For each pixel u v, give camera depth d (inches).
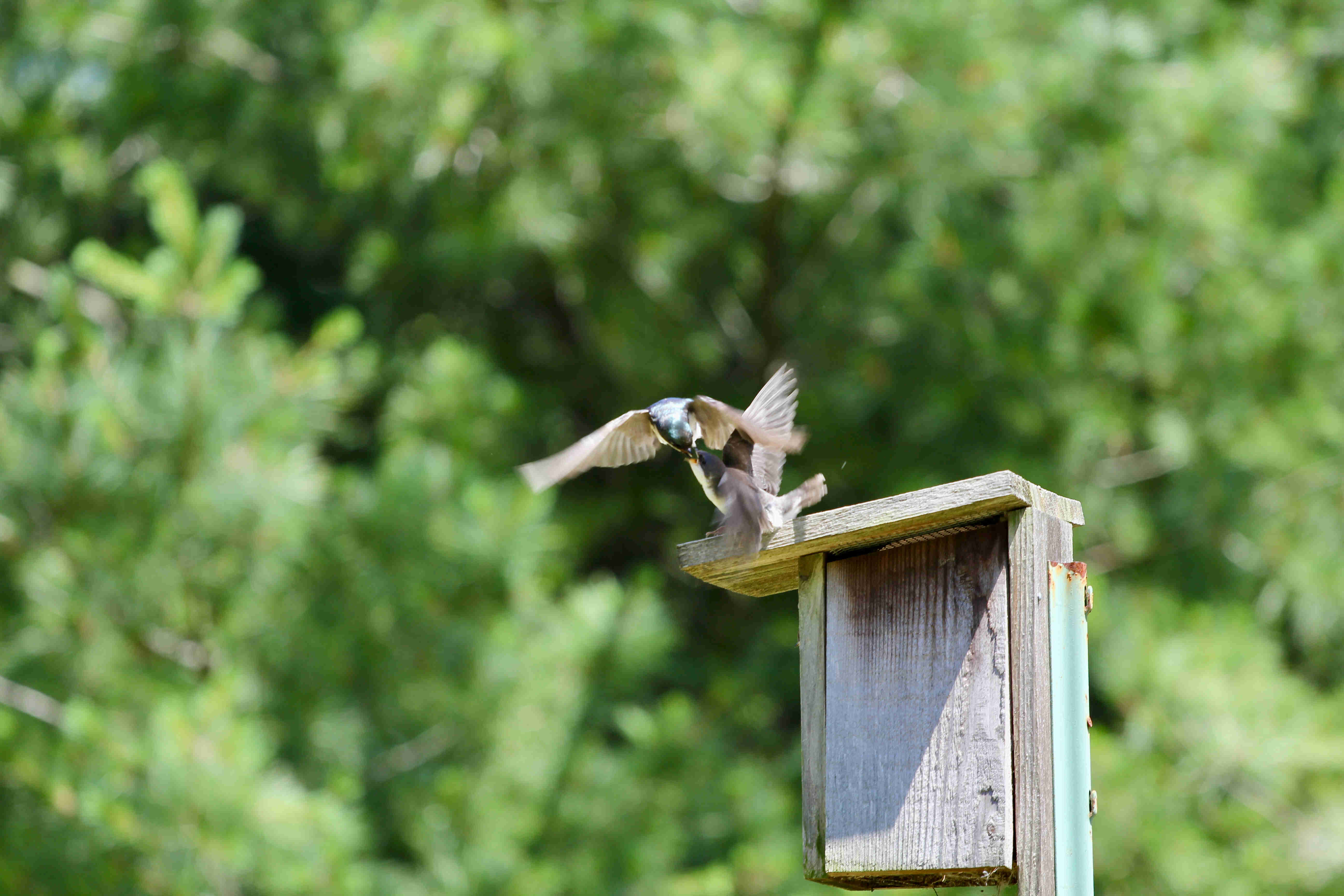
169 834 346.6
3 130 540.7
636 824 474.9
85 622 398.0
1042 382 549.3
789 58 522.0
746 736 595.5
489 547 448.8
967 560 223.8
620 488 698.2
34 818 388.2
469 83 503.2
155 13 542.6
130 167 616.7
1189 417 543.5
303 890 362.0
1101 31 505.7
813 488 237.3
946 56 500.1
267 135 587.8
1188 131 504.7
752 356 683.4
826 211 600.7
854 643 233.0
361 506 455.5
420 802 449.7
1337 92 603.5
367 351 509.4
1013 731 215.6
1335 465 532.1
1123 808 440.8
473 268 562.3
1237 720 446.3
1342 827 441.1
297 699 441.7
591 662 475.2
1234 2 618.8
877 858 223.8
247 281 388.2
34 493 379.6
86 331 391.9
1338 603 532.1
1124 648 468.4
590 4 498.9
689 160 549.6
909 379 581.0
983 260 527.8
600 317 642.8
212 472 386.9
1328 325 531.5
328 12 538.3
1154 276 516.1
